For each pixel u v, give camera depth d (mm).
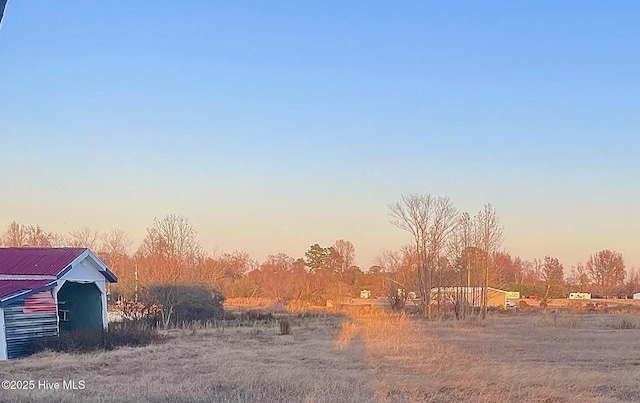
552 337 28422
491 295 65062
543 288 89312
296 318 40156
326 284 65375
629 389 14430
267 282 66875
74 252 22938
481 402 12508
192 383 13945
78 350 20172
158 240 45656
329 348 22297
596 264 109625
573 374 15875
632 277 102312
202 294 36656
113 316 35219
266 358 19234
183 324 32344
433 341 25594
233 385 13883
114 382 14336
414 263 51312
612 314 50156
